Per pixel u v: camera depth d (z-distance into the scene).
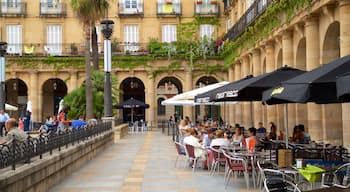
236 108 38.25
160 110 64.69
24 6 49.25
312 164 10.67
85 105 35.78
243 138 16.67
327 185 9.24
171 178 14.14
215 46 47.91
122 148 24.92
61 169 13.56
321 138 19.19
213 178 14.16
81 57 47.12
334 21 17.64
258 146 16.19
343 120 15.92
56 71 47.12
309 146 14.92
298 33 21.95
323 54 18.89
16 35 49.41
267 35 26.97
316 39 19.47
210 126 27.84
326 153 12.97
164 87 64.75
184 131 20.47
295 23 21.53
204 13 50.50
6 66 46.53
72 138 15.98
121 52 48.50
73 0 34.03
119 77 47.97
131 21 50.62
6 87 49.94
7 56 46.56
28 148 10.35
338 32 18.38
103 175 14.72
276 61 26.44
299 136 17.53
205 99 17.08
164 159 19.41
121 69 47.66
